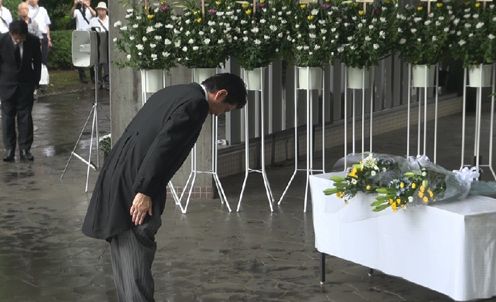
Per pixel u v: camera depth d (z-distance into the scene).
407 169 4.45
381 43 6.42
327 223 4.85
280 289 4.98
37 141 10.31
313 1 6.50
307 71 6.68
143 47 6.45
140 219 3.66
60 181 8.04
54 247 5.89
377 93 10.62
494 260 4.06
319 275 5.23
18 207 7.04
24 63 8.83
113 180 3.74
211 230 6.29
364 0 6.45
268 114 8.55
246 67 6.70
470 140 10.30
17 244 5.96
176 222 6.51
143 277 3.79
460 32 6.48
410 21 6.53
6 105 8.91
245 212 6.82
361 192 4.50
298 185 7.80
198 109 3.69
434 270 4.16
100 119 12.13
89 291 4.98
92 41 7.80
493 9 6.44
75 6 15.38
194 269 5.37
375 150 9.64
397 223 4.34
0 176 8.28
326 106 9.55
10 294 4.93
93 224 3.77
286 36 6.57
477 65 6.63
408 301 4.74
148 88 6.64
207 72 6.60
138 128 3.78
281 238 6.07
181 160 3.74
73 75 17.83
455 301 4.27
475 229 3.98
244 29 6.55
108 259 5.61
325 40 6.45
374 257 4.53
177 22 6.48
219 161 7.95
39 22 14.38
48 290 5.00
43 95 14.89
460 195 4.26
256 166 8.41
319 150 9.40
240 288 5.00
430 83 6.72
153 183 3.61
